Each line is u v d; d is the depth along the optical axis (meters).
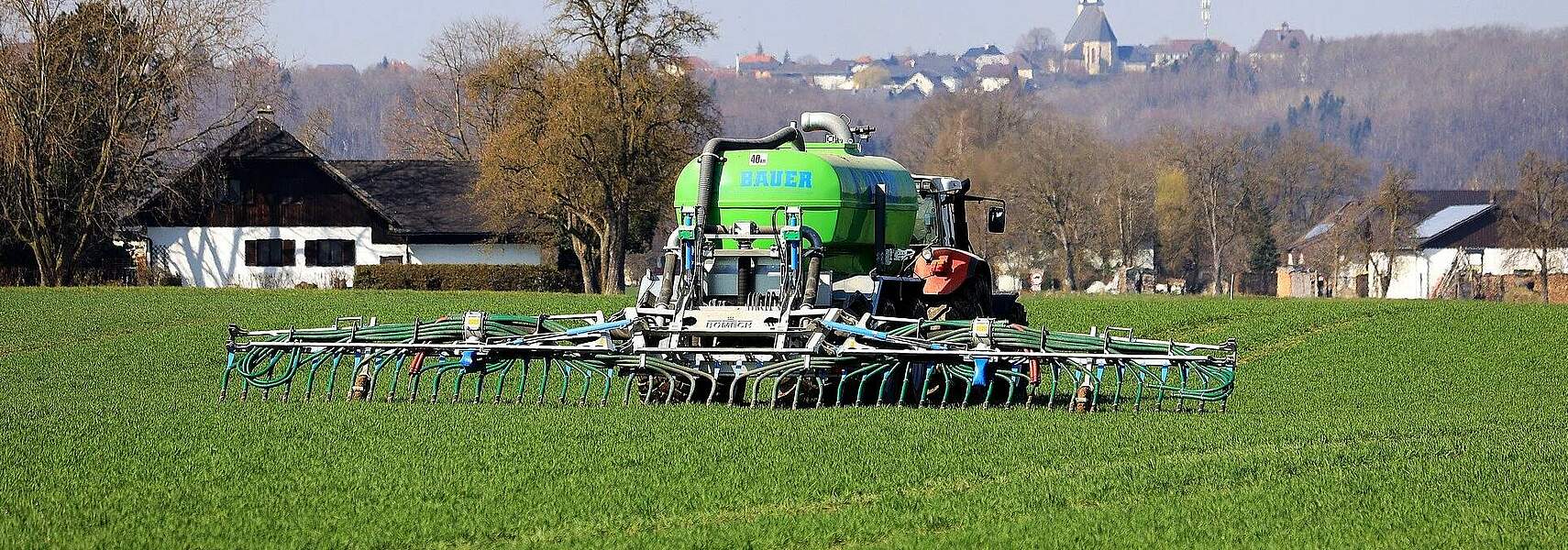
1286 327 115.25
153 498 38.28
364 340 63.62
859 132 76.38
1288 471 42.84
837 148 72.19
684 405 58.97
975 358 57.19
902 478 41.38
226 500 37.97
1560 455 46.38
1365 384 77.06
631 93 186.38
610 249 194.25
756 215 66.31
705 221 65.69
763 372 58.28
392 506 37.38
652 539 33.84
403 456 44.72
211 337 103.94
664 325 61.75
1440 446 48.19
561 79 189.38
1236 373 82.56
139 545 33.03
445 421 53.16
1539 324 115.81
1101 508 37.44
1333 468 43.44
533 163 191.00
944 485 40.56
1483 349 97.56
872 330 61.75
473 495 38.88
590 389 69.19
